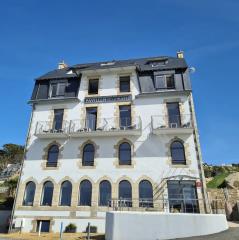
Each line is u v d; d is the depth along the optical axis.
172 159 17.16
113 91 20.28
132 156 17.58
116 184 16.97
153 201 16.06
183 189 16.23
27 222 17.02
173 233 11.17
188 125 17.72
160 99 19.09
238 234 10.77
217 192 18.95
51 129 19.80
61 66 25.67
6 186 31.06
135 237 11.08
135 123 18.62
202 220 11.88
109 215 12.22
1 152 52.66
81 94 20.70
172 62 21.73
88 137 18.83
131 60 24.95
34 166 18.72
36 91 21.70
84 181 17.66
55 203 17.19
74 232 16.06
